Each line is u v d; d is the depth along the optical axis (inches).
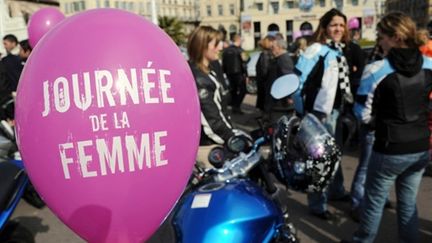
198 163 94.2
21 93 52.0
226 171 84.8
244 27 2719.0
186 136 55.0
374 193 111.1
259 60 288.0
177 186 56.7
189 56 113.3
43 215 177.5
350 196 161.5
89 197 51.4
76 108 49.1
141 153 51.1
